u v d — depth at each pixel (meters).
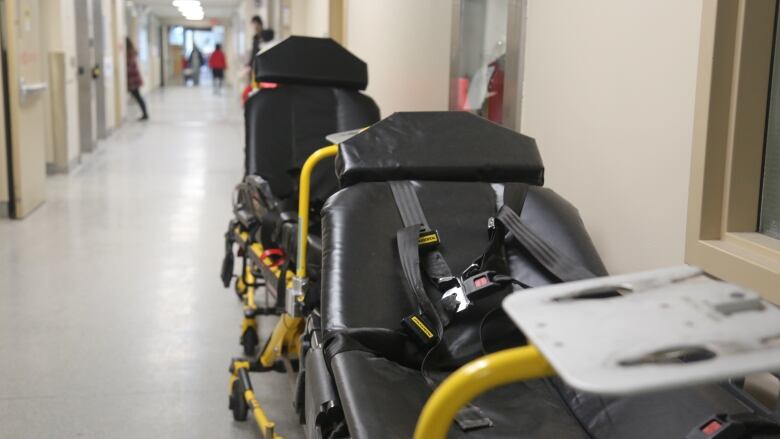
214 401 2.74
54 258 4.52
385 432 1.27
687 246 1.70
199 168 8.03
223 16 29.03
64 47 7.52
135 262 4.47
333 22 7.39
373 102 3.46
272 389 2.88
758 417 1.24
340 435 1.38
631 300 0.81
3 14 5.26
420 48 4.13
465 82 3.54
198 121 13.45
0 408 2.63
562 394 1.52
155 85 27.41
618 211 2.04
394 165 1.81
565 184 2.36
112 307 3.70
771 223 1.61
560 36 2.39
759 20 1.56
